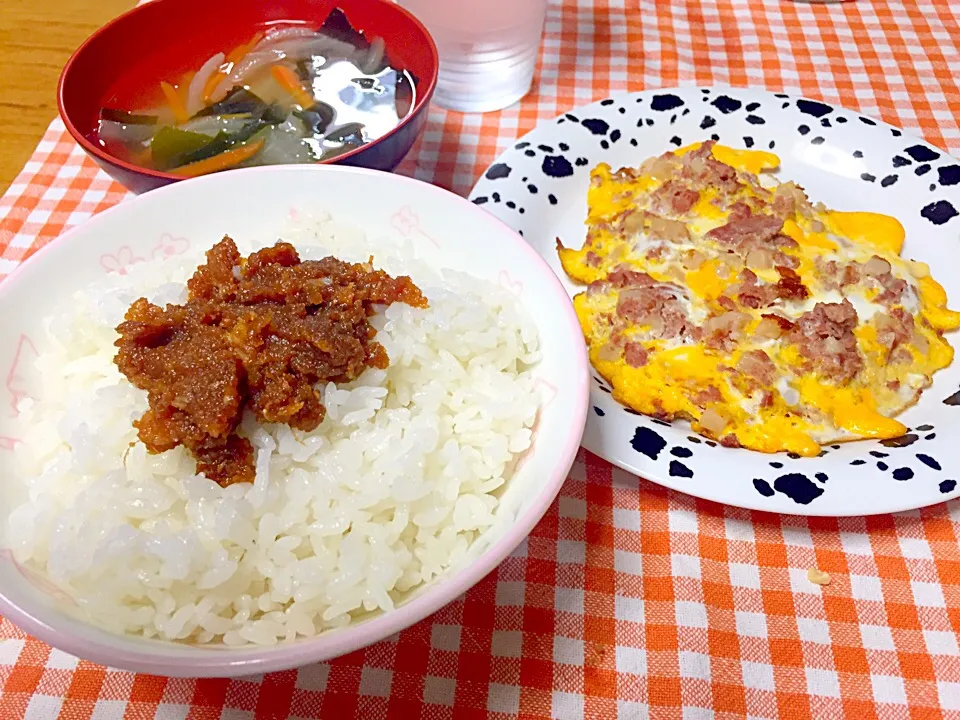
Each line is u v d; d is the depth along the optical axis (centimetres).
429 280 20
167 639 15
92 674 17
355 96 26
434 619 18
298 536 16
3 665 17
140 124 25
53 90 32
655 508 20
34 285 19
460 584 14
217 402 16
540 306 19
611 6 38
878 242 26
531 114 32
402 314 19
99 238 20
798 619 18
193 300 18
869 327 23
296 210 21
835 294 24
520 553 19
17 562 15
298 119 25
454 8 29
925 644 18
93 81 25
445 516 17
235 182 21
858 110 32
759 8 38
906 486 19
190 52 27
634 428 20
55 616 14
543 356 19
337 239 21
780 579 19
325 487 17
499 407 18
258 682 17
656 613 18
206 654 13
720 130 29
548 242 27
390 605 15
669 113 30
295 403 17
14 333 18
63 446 18
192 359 17
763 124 29
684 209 26
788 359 23
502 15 29
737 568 19
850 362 22
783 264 24
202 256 21
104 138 25
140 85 26
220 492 16
